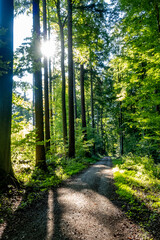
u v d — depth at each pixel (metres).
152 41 8.75
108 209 4.31
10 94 5.44
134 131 19.66
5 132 5.26
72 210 4.22
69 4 12.26
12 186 5.09
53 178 7.32
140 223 3.58
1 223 3.48
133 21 9.47
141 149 13.00
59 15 13.55
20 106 7.36
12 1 5.43
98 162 18.14
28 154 8.95
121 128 20.31
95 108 32.78
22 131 8.27
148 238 3.04
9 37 5.25
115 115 24.12
